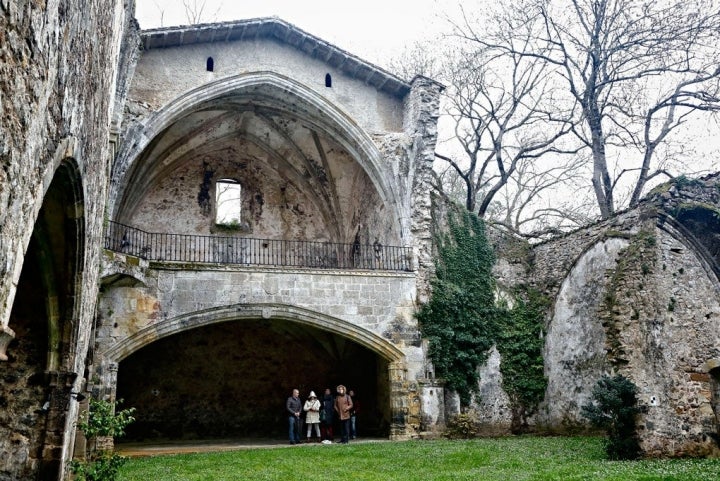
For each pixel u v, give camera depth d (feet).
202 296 53.47
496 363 62.34
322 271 57.82
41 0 12.87
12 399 27.14
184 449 51.52
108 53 27.66
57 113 15.74
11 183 12.11
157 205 70.54
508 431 60.75
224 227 72.64
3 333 12.28
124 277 49.75
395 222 63.77
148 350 65.57
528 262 66.80
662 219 44.47
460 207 67.10
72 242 25.61
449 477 33.27
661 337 42.04
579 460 39.04
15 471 26.66
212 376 67.26
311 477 34.45
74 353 27.84
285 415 68.95
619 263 46.21
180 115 59.36
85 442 40.24
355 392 71.15
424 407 57.77
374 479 33.58
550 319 62.03
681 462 36.81
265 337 70.23
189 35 58.95
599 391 41.86
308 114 66.69
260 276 55.67
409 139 64.80
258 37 63.05
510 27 78.48
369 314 58.34
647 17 70.90
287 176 75.97
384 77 65.51
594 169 75.25
